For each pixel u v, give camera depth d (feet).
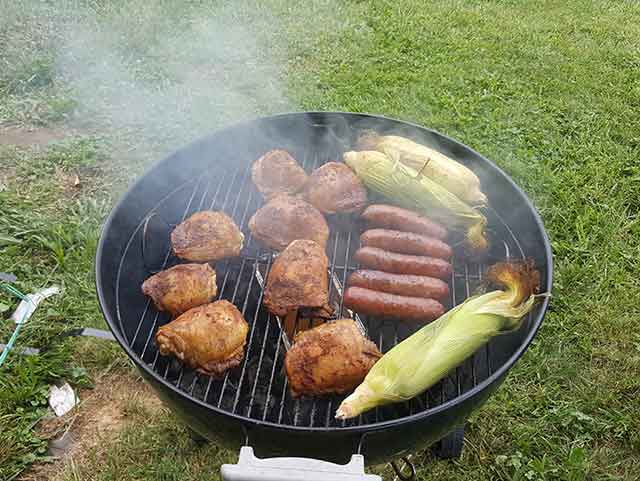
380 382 1.83
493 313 1.96
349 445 1.72
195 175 2.76
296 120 2.89
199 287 2.14
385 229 2.36
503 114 4.74
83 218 3.62
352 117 2.88
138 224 2.48
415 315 2.07
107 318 1.93
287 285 2.09
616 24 6.18
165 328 1.97
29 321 3.05
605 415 2.82
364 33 5.73
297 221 2.32
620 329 3.20
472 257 2.47
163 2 5.90
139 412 2.79
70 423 2.73
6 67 4.86
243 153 2.89
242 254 2.46
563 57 5.54
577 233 3.71
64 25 5.46
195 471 2.60
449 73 5.19
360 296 2.08
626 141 4.58
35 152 4.12
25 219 3.56
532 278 2.07
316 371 1.87
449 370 1.94
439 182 2.53
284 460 1.60
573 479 2.57
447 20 6.03
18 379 2.80
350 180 2.53
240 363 2.10
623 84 5.24
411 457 2.67
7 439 2.59
